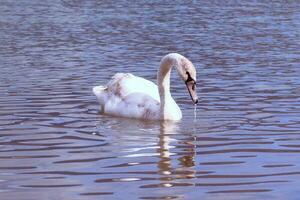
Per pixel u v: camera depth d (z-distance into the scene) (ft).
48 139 43.98
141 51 96.12
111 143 43.09
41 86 65.10
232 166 37.55
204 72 75.41
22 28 131.23
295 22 143.23
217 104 56.44
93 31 126.21
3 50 97.04
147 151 41.04
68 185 34.06
